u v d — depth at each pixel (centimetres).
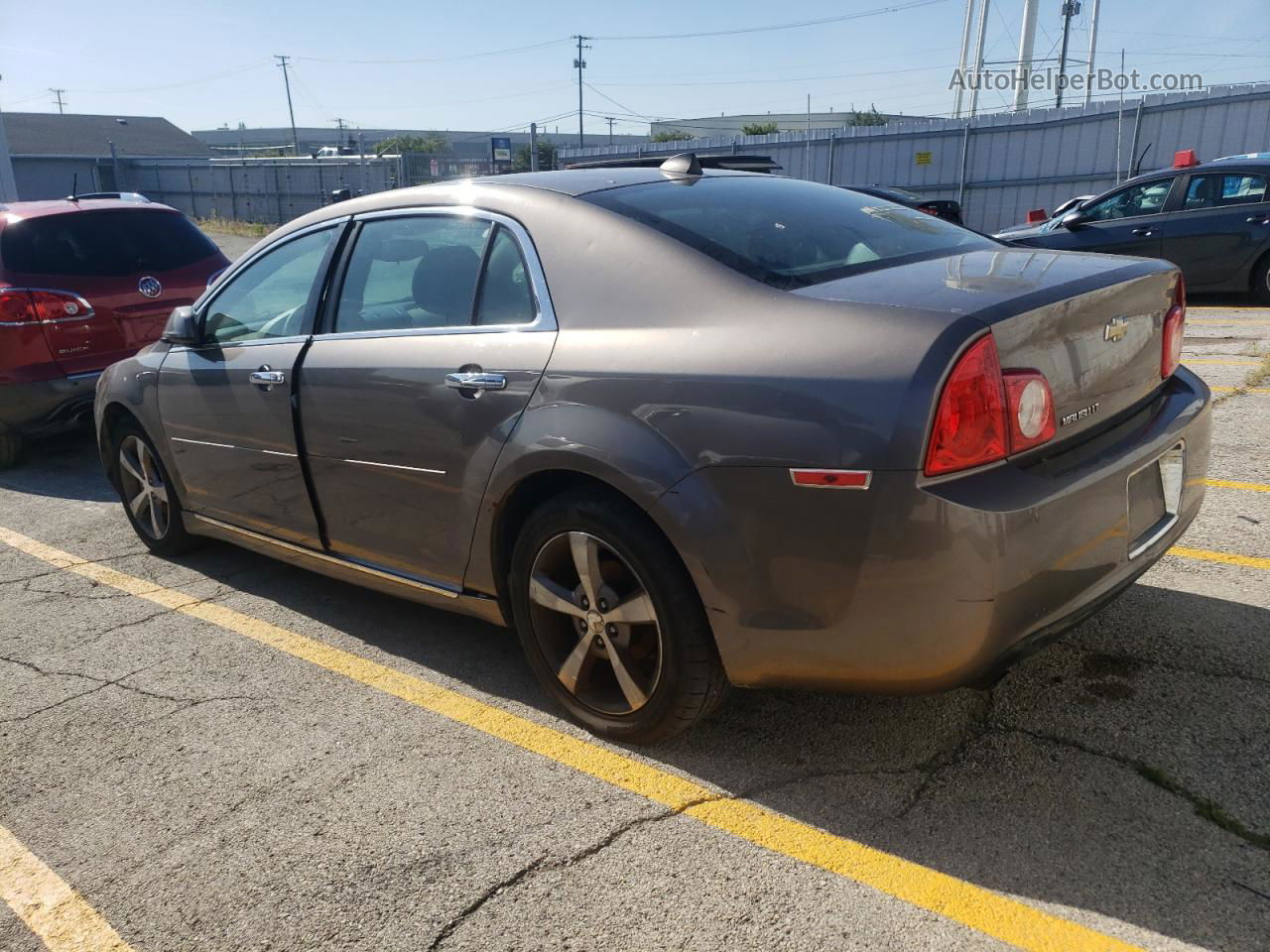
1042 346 236
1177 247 1051
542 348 284
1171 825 238
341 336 352
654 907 225
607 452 260
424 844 253
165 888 244
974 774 264
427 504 320
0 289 621
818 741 286
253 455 387
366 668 355
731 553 242
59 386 638
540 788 274
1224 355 771
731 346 247
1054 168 2362
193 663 367
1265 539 407
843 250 290
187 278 707
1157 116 2183
